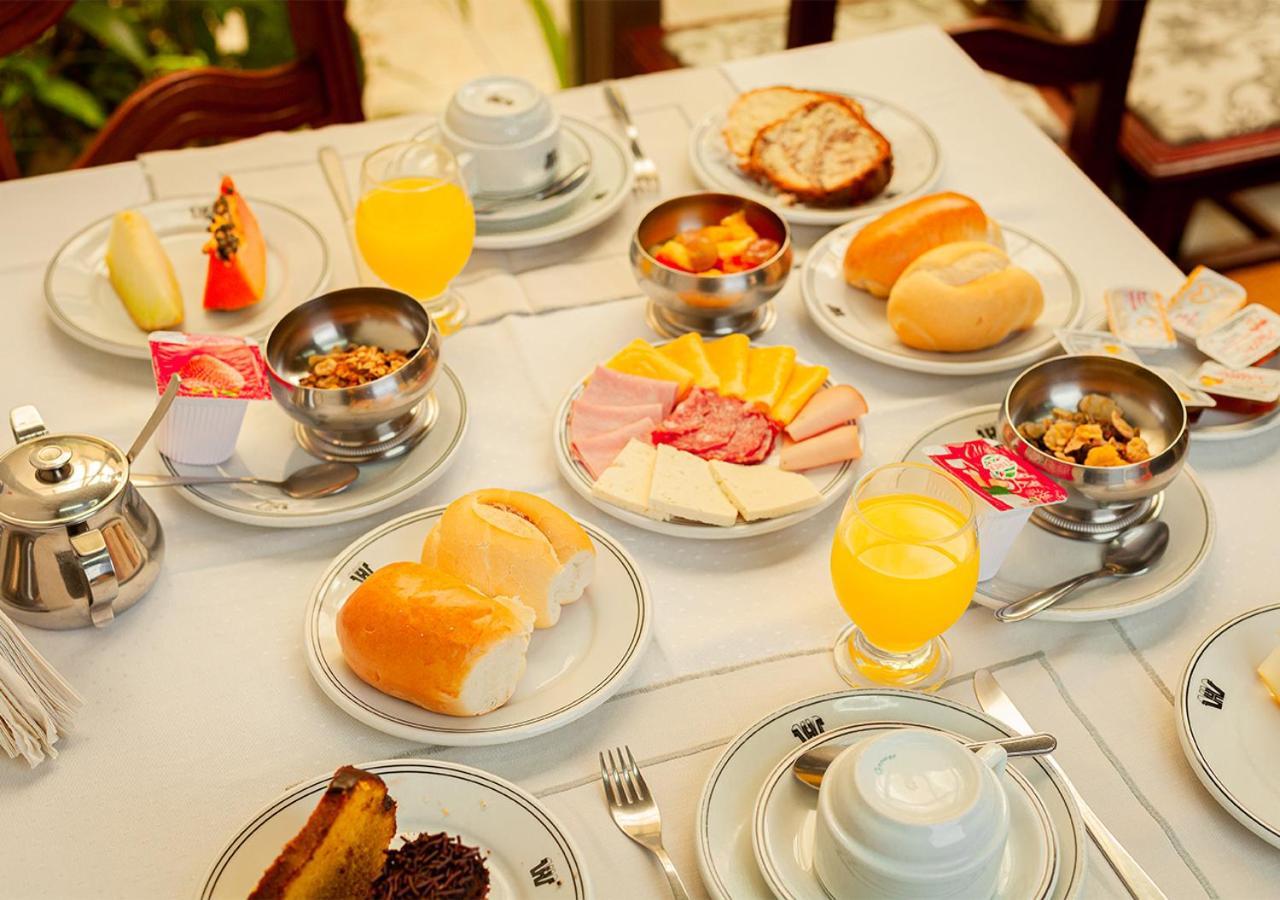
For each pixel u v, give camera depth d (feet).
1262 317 3.99
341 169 5.04
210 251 4.25
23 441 3.24
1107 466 3.26
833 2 7.13
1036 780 2.67
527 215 4.68
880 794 2.36
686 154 5.20
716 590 3.34
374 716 2.87
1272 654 2.90
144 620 3.26
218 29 10.52
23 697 2.80
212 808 2.81
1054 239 4.66
